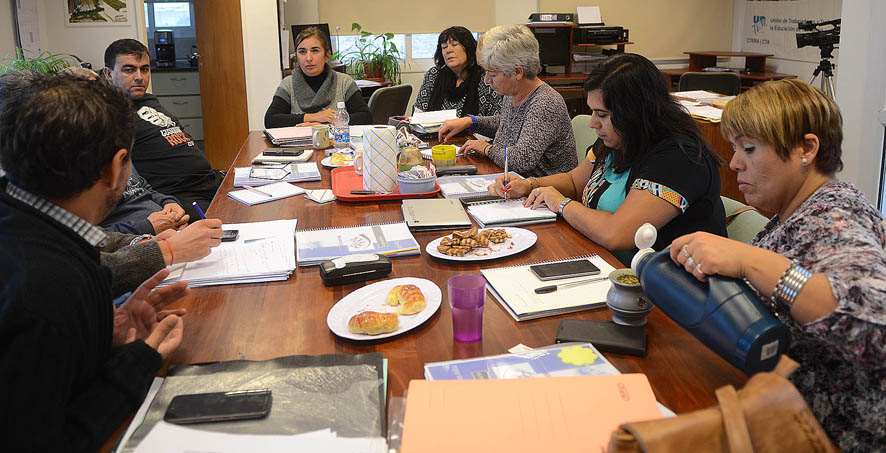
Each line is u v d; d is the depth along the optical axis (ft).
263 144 10.64
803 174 3.86
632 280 4.07
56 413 2.89
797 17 21.59
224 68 19.22
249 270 5.00
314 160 9.43
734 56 23.08
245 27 19.03
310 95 13.24
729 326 3.20
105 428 3.07
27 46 15.26
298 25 20.71
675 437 2.14
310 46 12.89
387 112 14.69
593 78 6.07
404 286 4.43
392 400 3.36
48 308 2.90
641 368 3.65
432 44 23.41
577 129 10.36
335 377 3.45
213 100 19.42
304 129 11.20
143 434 3.00
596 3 23.81
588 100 6.16
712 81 19.62
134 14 16.51
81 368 3.11
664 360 3.73
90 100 3.23
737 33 24.91
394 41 23.12
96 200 3.43
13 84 3.39
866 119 10.28
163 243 5.08
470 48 12.26
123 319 3.98
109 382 3.19
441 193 7.43
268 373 3.50
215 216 6.68
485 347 3.92
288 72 20.01
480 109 12.35
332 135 10.75
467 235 5.58
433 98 12.70
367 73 21.57
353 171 8.33
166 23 22.90
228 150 19.80
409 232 5.91
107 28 16.44
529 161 8.45
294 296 4.71
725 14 24.84
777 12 22.59
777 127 3.74
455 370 3.51
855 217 3.60
